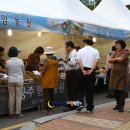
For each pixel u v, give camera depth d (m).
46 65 7.75
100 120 6.67
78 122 6.50
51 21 8.93
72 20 9.73
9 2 8.77
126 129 5.91
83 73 7.22
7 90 7.55
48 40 13.11
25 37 13.23
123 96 7.54
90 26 10.48
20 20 8.02
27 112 8.05
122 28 12.72
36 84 8.30
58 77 8.68
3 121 7.04
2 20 7.58
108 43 15.39
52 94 8.02
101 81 12.69
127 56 7.41
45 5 10.00
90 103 7.42
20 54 13.16
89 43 7.36
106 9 14.95
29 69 9.84
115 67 7.49
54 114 7.64
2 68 8.41
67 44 8.28
